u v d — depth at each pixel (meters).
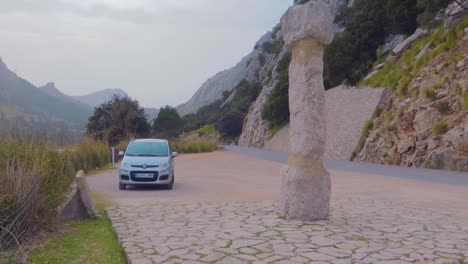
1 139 8.95
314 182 9.16
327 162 31.64
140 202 12.11
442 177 19.61
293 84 9.67
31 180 7.77
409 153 27.23
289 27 9.82
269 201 12.21
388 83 38.47
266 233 7.97
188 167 27.59
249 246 7.06
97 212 10.25
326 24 9.25
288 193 9.45
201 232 8.10
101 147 27.47
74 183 10.27
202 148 50.09
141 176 15.54
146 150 17.02
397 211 10.52
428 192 14.55
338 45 53.72
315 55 9.34
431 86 28.73
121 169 15.78
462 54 28.75
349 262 6.21
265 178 20.42
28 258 6.62
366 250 6.82
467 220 9.38
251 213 10.09
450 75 27.70
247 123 89.44
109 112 46.34
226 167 27.56
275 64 105.12
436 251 6.80
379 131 31.64
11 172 7.63
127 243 7.30
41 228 8.09
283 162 32.22
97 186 17.03
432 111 26.78
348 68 53.34
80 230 8.62
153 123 78.00
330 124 41.97
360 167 26.28
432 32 38.44
